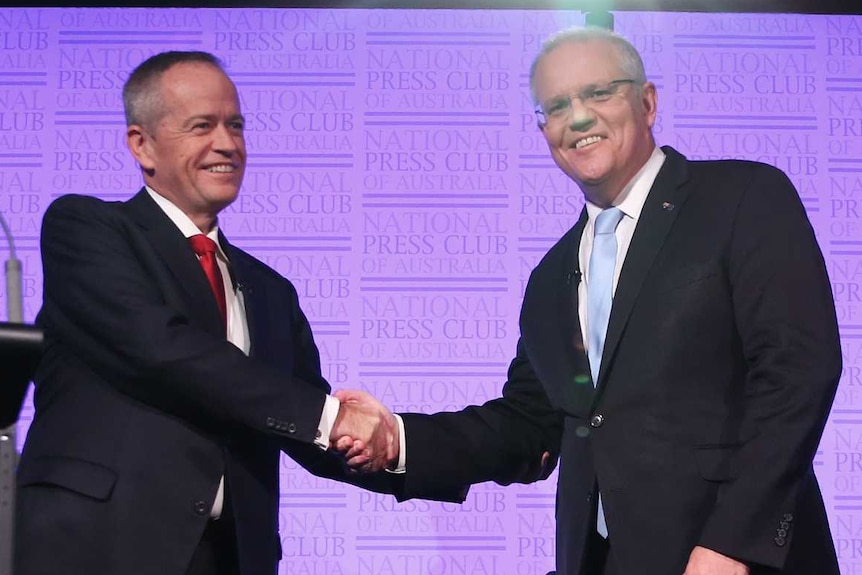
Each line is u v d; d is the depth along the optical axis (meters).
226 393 6.05
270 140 8.46
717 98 8.56
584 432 6.21
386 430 6.86
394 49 8.58
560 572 6.28
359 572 8.05
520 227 8.41
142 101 6.51
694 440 5.85
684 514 5.79
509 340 8.30
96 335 6.13
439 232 8.40
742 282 5.89
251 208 8.39
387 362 8.27
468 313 8.33
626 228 6.36
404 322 8.30
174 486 5.95
